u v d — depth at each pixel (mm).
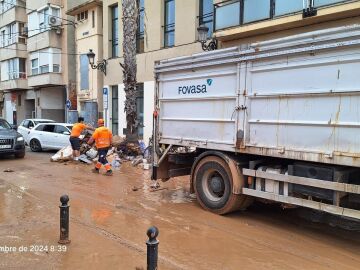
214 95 7074
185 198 8320
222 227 6289
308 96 5621
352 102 5117
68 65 28422
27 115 35031
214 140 7094
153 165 8336
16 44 33156
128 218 6676
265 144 6215
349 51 5121
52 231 5824
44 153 17375
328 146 5387
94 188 9273
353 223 6406
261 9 13000
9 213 6832
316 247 5457
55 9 29156
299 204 5766
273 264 4820
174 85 7941
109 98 22750
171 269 4609
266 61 6180
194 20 16703
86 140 14688
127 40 14602
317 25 11977
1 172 11680
